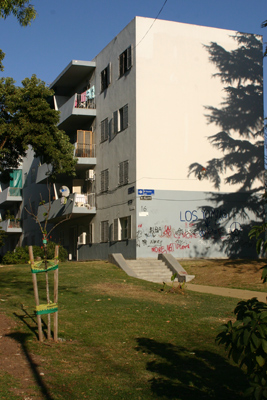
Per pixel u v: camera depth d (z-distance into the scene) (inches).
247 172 970.1
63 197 1079.6
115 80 999.6
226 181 949.2
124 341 336.5
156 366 282.4
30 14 533.3
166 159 906.7
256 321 175.9
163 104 914.7
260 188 978.7
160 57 921.5
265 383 173.2
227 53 975.0
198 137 934.4
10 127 701.9
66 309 438.9
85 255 1121.4
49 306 322.0
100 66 1090.1
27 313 410.3
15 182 1717.5
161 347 323.9
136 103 896.9
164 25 930.1
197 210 918.4
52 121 741.3
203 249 914.7
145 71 909.2
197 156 930.1
